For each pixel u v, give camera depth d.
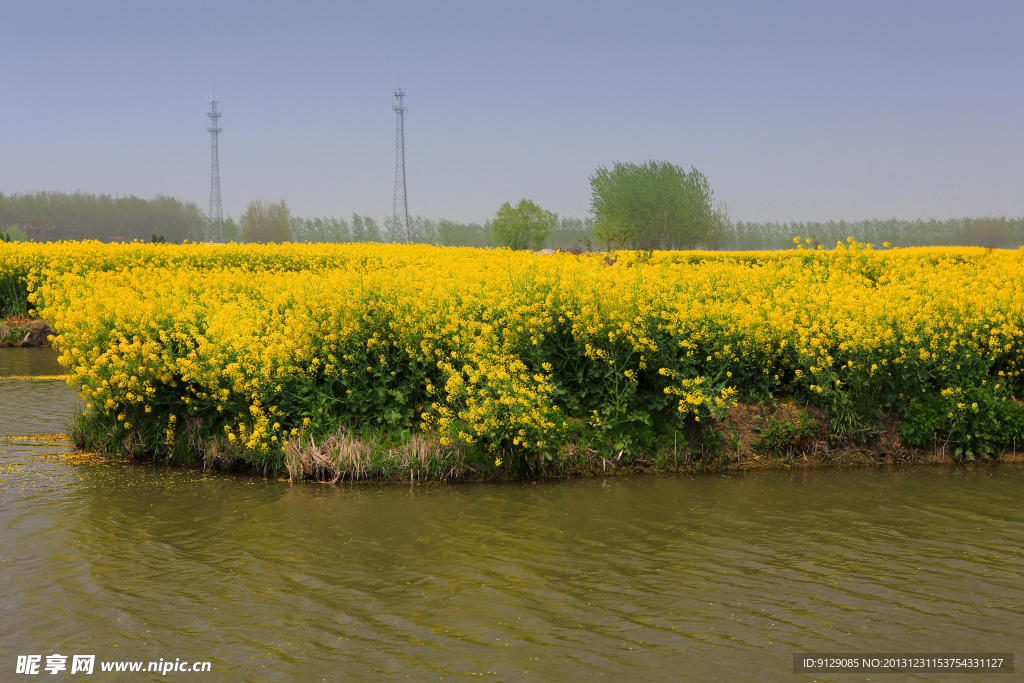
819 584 5.43
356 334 8.44
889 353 8.86
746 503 7.25
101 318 9.09
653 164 92.12
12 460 8.48
